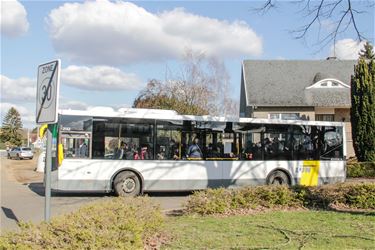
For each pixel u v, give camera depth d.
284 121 17.92
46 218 7.04
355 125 27.42
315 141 18.34
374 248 7.42
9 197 15.80
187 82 38.97
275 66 41.03
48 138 7.12
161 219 8.33
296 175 17.88
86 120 15.30
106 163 15.36
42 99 6.92
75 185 15.00
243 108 43.06
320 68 40.53
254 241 7.88
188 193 17.62
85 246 5.55
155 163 15.91
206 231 8.73
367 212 11.16
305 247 7.45
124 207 7.94
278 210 11.59
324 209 11.83
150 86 39.00
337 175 18.61
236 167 16.97
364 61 27.52
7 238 5.37
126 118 15.77
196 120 16.58
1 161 55.31
